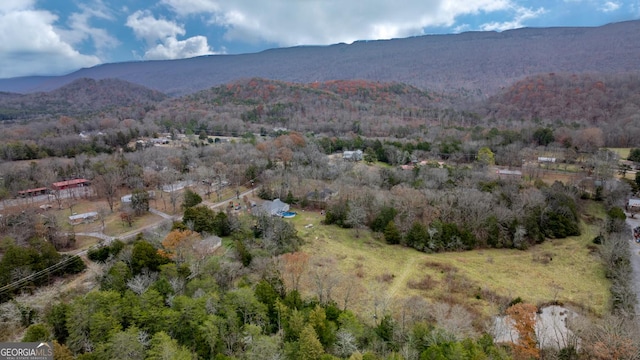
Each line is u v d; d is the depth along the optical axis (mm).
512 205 76062
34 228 63062
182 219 70375
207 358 36281
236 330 38594
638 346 35625
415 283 55938
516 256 66250
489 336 38438
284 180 94250
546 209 74688
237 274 52531
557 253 66562
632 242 67625
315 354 34625
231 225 69625
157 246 56656
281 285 48125
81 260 54469
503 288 54594
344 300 49688
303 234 72750
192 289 45406
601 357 36375
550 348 40375
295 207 88812
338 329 39906
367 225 78250
